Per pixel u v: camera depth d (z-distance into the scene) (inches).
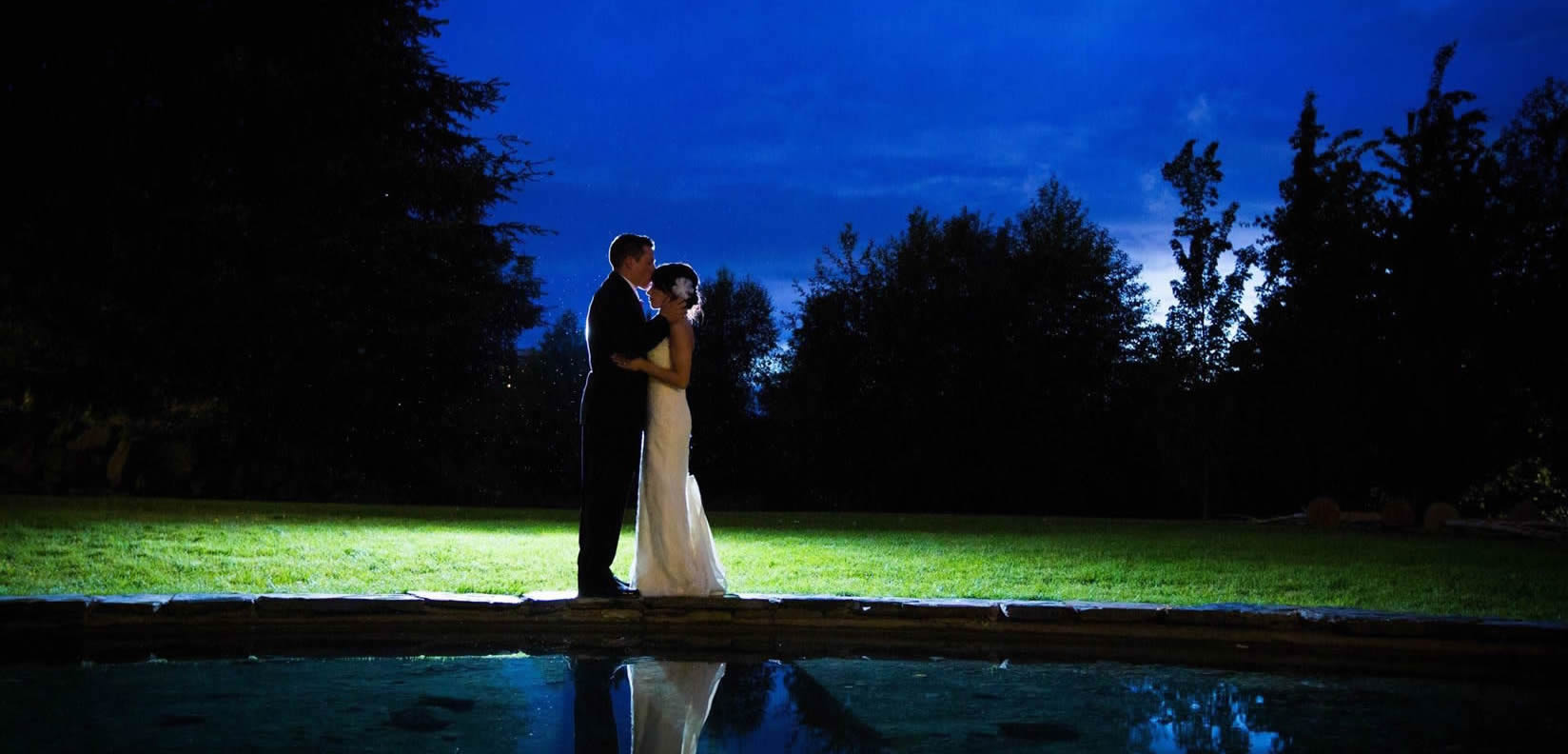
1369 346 710.5
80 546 254.8
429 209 759.1
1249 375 773.3
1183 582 249.3
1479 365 686.5
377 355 718.5
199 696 121.8
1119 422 926.4
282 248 676.1
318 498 737.6
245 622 172.1
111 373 663.8
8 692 122.5
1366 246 715.4
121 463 641.6
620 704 122.3
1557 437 699.4
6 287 638.5
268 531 314.5
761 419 1016.2
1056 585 236.5
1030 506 933.2
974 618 184.5
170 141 674.8
